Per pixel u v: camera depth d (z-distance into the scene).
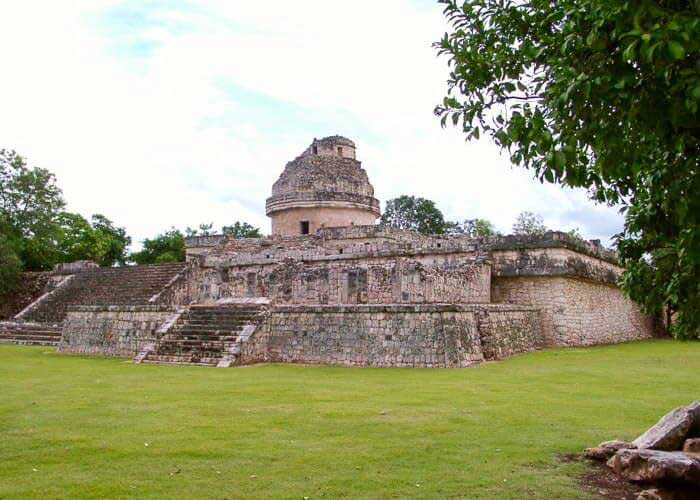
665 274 6.94
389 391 12.50
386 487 6.60
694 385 13.25
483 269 24.53
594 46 4.87
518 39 7.08
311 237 36.69
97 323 22.55
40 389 13.20
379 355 17.25
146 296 33.19
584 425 9.35
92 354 22.20
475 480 6.85
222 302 21.94
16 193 45.84
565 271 24.03
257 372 16.03
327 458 7.64
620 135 5.23
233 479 6.86
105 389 13.12
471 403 11.10
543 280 24.70
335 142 40.06
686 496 6.48
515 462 7.52
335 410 10.55
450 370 15.77
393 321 17.31
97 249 54.62
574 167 5.88
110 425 9.48
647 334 34.09
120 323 21.88
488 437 8.66
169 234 66.62
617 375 14.83
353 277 22.80
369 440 8.52
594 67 5.03
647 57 4.25
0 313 40.66
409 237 36.97
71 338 23.12
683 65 4.74
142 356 19.17
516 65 6.87
